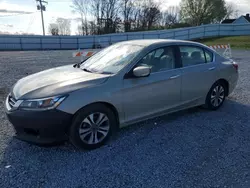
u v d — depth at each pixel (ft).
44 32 142.51
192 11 195.21
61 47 105.70
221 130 12.96
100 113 10.80
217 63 15.83
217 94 16.08
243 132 12.76
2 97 18.65
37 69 34.17
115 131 11.89
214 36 116.37
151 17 188.44
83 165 9.53
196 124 13.73
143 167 9.44
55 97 9.69
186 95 14.15
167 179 8.71
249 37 100.48
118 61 12.33
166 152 10.59
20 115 9.70
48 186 8.26
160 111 13.10
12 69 33.96
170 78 13.01
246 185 8.40
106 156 10.23
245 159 10.09
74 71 12.59
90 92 10.30
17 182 8.43
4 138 11.71
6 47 98.07
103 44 107.04
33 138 9.96
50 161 9.78
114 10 175.63
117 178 8.73
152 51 12.67
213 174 9.03
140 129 12.94
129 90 11.45
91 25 177.17
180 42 14.19
